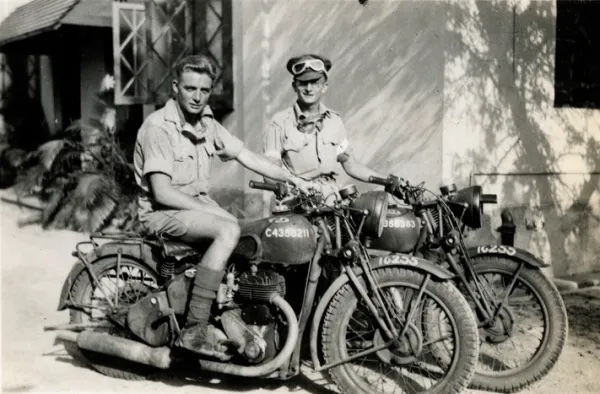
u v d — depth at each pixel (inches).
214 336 152.1
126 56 341.4
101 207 371.9
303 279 160.4
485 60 247.6
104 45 458.0
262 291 150.3
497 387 161.8
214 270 150.3
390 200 199.2
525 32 258.2
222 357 150.1
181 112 162.7
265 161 174.4
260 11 319.6
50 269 288.7
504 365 176.1
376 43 264.8
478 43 245.4
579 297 248.2
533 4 259.9
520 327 200.4
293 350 151.6
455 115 239.6
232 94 335.3
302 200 159.2
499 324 164.4
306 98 184.2
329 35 287.6
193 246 158.9
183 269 159.5
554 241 271.0
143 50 344.5
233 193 336.2
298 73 182.9
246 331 151.3
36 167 408.5
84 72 464.4
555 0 266.1
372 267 152.3
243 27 326.3
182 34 346.0
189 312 152.2
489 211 248.2
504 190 254.1
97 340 166.1
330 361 151.7
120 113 451.8
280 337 152.3
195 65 159.2
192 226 154.6
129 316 162.4
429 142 241.3
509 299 173.6
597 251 286.4
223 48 334.6
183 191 163.6
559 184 272.1
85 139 399.5
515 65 256.2
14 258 308.7
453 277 151.7
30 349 190.2
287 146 188.4
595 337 203.0
